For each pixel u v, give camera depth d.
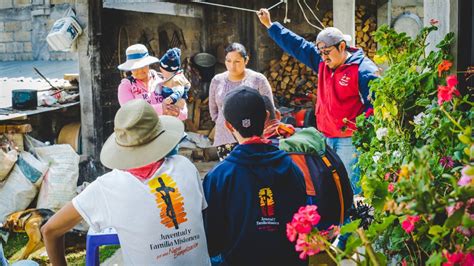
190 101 10.46
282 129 3.84
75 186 6.78
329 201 3.49
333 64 5.18
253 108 3.01
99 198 2.86
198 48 10.98
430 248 2.64
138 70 5.94
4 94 7.81
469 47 4.06
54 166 6.74
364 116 4.12
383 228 2.20
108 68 8.55
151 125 2.96
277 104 10.52
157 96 5.98
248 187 2.96
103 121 8.41
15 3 9.80
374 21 10.52
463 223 1.91
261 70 11.09
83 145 8.23
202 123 10.50
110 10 8.58
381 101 3.53
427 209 1.91
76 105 8.52
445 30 4.06
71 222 2.90
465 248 2.11
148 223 2.82
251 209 2.95
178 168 2.99
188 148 9.63
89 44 8.12
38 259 5.91
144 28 9.60
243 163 2.99
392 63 4.00
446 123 2.88
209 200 3.02
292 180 3.03
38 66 9.45
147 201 2.84
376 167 3.22
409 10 7.11
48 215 6.21
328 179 3.49
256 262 2.98
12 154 6.54
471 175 1.92
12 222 6.12
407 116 3.52
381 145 3.50
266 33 11.07
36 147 6.97
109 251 5.94
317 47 5.21
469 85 4.07
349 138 5.22
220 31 11.05
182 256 2.89
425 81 3.48
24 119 7.09
